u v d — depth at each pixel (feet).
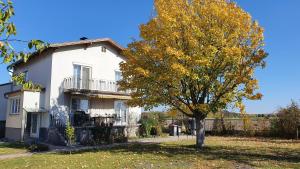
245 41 58.18
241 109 60.23
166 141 80.59
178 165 40.60
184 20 55.72
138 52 58.80
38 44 17.37
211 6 55.57
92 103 92.43
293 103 93.04
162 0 58.70
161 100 59.52
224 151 56.13
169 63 54.90
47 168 40.68
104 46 95.76
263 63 57.00
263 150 58.39
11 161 48.06
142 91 60.13
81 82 89.15
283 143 74.74
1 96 106.73
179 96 60.08
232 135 104.53
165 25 56.24
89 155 52.70
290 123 92.32
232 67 57.31
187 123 112.78
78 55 89.56
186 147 63.72
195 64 53.98
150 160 44.96
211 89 58.34
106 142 77.87
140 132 98.89
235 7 57.57
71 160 46.98
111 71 96.84
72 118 81.92
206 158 46.50
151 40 59.16
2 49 16.35
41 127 85.25
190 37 54.70
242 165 40.14
